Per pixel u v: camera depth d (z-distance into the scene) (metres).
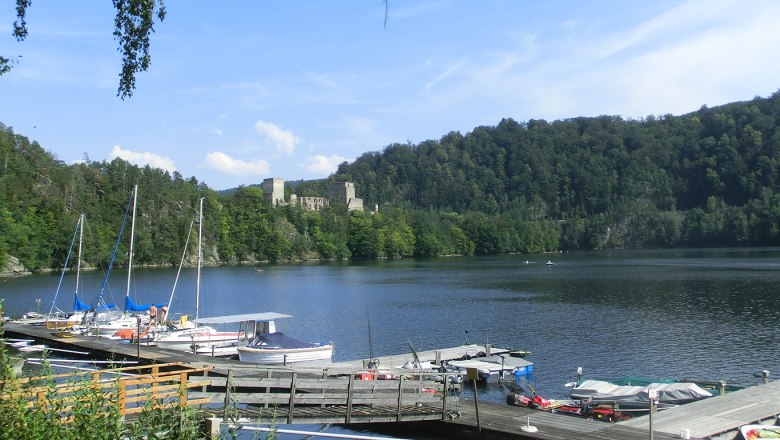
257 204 192.62
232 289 98.25
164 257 154.38
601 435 21.31
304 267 160.88
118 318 49.34
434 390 25.59
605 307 67.94
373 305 74.31
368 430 24.77
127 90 16.00
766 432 22.20
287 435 24.30
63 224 125.25
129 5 15.33
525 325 56.97
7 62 15.20
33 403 12.11
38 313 56.50
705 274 106.19
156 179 178.50
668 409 25.41
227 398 20.72
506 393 33.81
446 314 65.25
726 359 41.62
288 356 37.66
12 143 140.75
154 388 17.33
